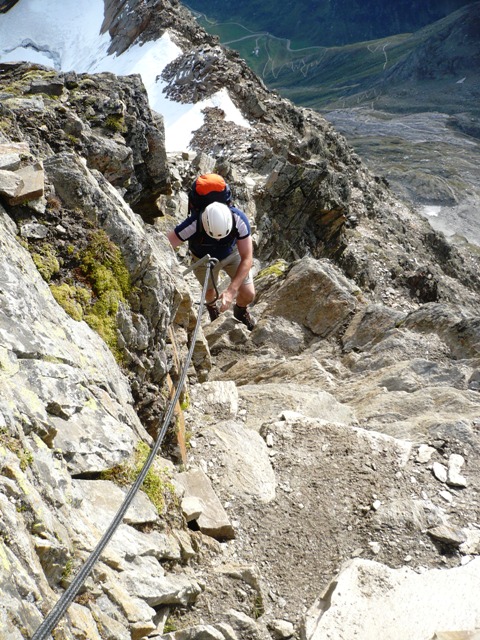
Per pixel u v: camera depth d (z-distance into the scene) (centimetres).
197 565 509
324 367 1002
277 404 785
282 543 562
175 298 671
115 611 380
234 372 1040
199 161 2619
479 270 6462
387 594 495
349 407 812
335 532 571
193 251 892
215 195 845
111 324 568
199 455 640
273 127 4725
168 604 448
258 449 657
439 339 1011
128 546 429
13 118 829
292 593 518
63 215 580
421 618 479
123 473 470
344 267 3434
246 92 4897
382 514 580
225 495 598
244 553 547
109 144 1177
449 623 477
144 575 427
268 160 3616
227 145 4259
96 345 534
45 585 322
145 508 472
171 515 507
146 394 592
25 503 341
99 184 657
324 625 466
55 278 555
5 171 556
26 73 1490
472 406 771
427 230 5972
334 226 3281
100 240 579
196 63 5103
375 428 746
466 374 882
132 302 592
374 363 981
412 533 568
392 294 3591
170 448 598
